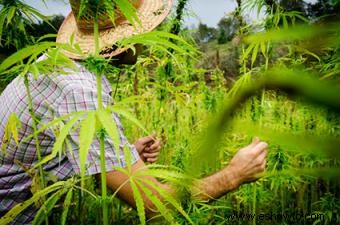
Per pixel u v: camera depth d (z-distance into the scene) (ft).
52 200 3.66
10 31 4.09
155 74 8.67
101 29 4.92
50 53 3.44
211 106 8.07
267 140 0.69
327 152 0.65
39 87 5.14
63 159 5.53
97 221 6.60
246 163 4.85
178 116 9.37
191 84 9.32
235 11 5.53
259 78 0.60
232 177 4.71
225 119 0.61
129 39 3.08
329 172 0.75
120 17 4.84
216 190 4.79
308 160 5.88
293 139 0.68
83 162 2.58
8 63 2.96
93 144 4.72
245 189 6.87
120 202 6.72
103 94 5.11
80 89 4.96
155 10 5.06
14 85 5.53
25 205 3.48
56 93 5.04
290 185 7.22
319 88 0.57
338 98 0.56
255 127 0.69
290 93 0.58
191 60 8.79
